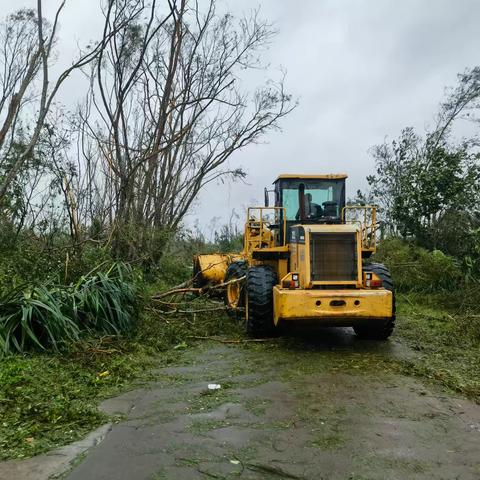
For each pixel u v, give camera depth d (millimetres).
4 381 4988
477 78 18172
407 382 5512
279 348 7062
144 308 7953
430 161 14984
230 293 9445
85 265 8352
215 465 3566
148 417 4477
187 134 13672
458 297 10117
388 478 3398
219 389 5273
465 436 4086
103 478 3377
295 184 8547
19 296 6383
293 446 3881
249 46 13008
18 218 10906
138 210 11891
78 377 5473
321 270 6961
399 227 14984
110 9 9531
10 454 3717
